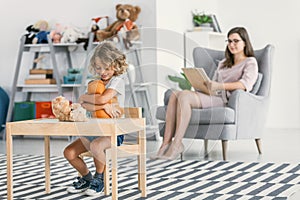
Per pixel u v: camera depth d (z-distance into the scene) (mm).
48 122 2748
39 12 6285
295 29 6836
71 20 6160
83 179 3121
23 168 4020
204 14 6590
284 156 4398
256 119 4461
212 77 4164
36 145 5508
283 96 6891
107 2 6004
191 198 2926
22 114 6059
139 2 5891
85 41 5863
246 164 3998
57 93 6180
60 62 6195
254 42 7023
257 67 4492
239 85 4395
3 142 5891
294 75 6844
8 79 6426
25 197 3021
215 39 6773
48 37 5914
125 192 3100
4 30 6430
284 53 6887
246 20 7059
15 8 6379
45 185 3152
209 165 3977
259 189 3121
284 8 6879
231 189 3137
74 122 2709
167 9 6031
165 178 3506
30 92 6305
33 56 6305
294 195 2965
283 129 6656
